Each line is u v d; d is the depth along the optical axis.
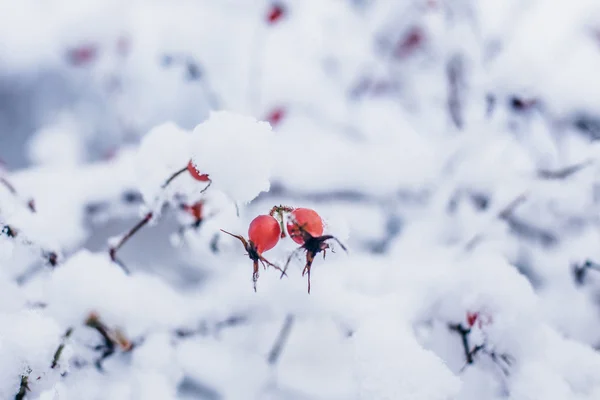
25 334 0.72
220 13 1.28
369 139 1.16
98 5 1.35
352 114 1.20
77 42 1.35
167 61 1.13
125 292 0.75
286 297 0.78
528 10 1.03
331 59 1.25
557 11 1.03
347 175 1.00
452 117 1.02
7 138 1.65
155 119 1.37
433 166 0.98
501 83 0.82
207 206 0.75
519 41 1.00
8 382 0.71
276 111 1.16
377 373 0.70
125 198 0.84
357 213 1.03
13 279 0.77
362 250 1.01
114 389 0.75
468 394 0.74
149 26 1.35
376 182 0.99
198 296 0.83
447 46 1.07
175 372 0.77
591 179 0.83
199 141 0.68
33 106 1.64
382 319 0.72
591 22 0.99
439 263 0.83
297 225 0.70
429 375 0.70
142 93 1.37
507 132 0.87
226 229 0.75
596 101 0.88
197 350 0.87
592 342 0.84
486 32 1.04
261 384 0.87
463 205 0.92
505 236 0.86
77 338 0.75
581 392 0.74
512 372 0.74
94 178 0.84
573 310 0.85
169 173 0.73
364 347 0.71
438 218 0.95
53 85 1.58
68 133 1.49
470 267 0.75
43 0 1.49
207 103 1.35
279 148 1.04
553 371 0.73
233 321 0.80
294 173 1.01
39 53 1.52
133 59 1.36
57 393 0.73
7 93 1.60
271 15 1.19
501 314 0.74
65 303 0.74
